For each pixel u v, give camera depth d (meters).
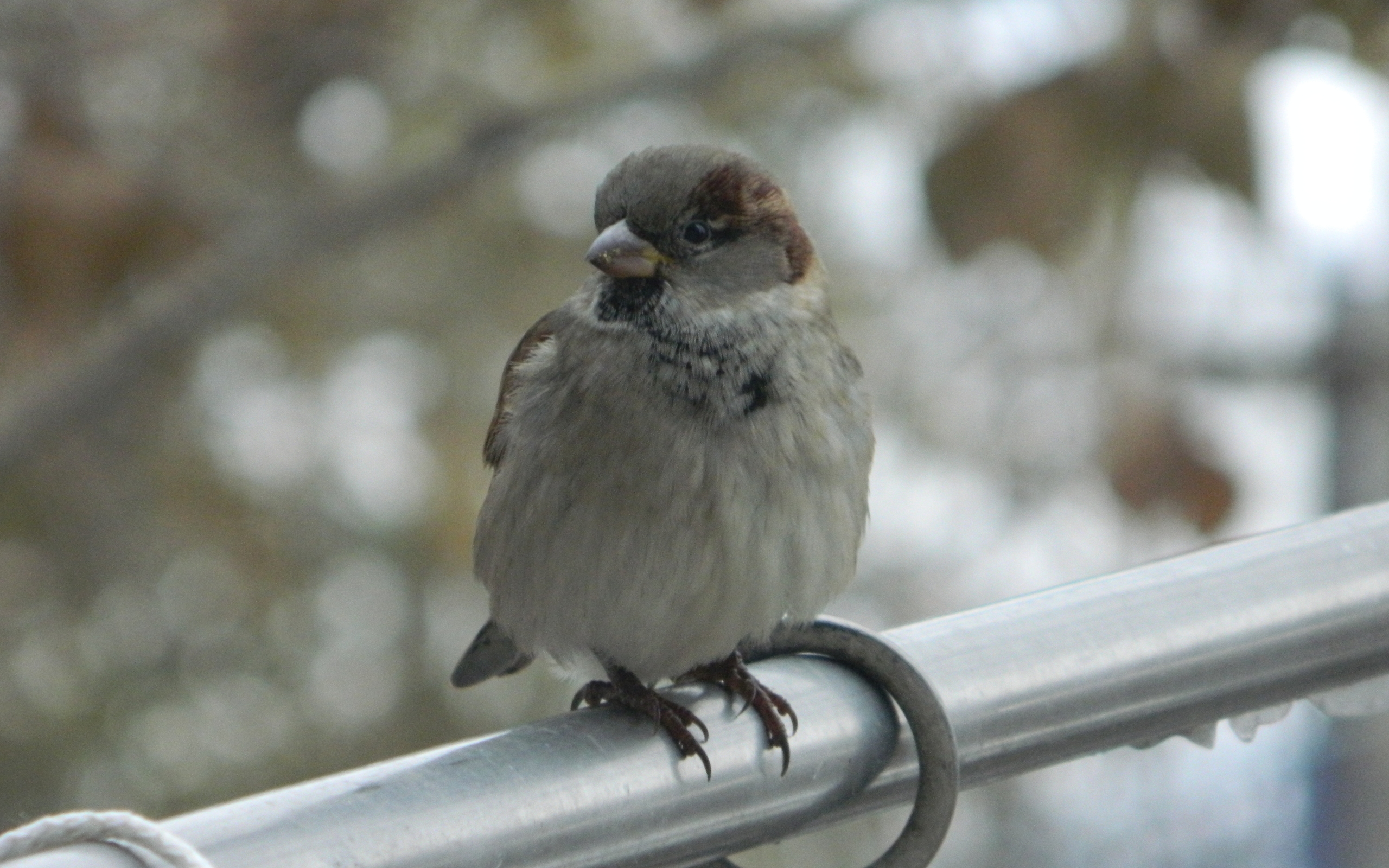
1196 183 9.50
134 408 13.48
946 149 9.54
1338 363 14.05
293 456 13.66
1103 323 11.93
